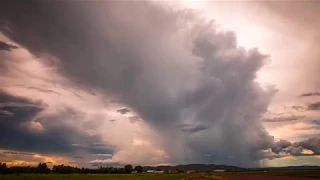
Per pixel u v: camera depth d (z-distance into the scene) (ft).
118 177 321.32
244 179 243.40
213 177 264.93
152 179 266.16
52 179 288.51
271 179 243.19
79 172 492.13
